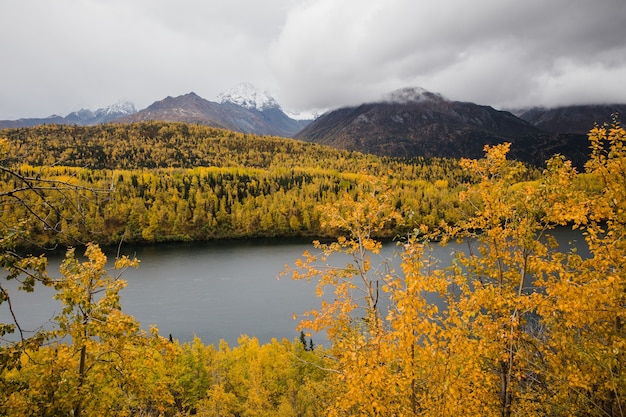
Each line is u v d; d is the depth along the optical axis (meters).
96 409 9.62
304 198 137.38
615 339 7.45
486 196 8.91
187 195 140.50
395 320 7.14
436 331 6.99
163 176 153.38
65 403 8.49
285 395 27.33
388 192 9.73
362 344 7.50
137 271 79.81
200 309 57.81
